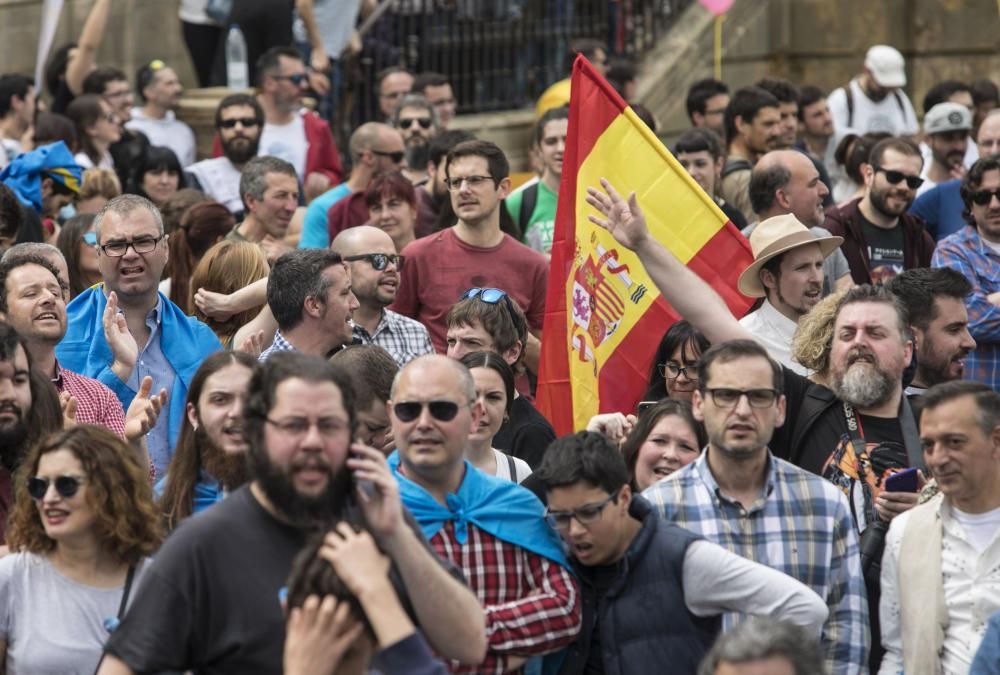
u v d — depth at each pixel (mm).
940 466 16344
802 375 19906
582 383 21359
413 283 24203
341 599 11461
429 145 29031
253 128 31891
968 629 16297
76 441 15234
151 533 15438
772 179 25469
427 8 42000
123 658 12523
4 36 41594
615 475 15594
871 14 47969
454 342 20062
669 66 45125
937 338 20359
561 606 15500
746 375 16172
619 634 15578
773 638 12172
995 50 47469
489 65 42562
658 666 15484
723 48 46688
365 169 28469
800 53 48188
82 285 24125
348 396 12781
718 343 17922
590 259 21328
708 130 28281
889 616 16828
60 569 15352
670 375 20422
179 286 24594
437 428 15508
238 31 38219
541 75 42812
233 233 26234
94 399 19516
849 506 17422
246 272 22500
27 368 17062
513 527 15781
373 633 11578
